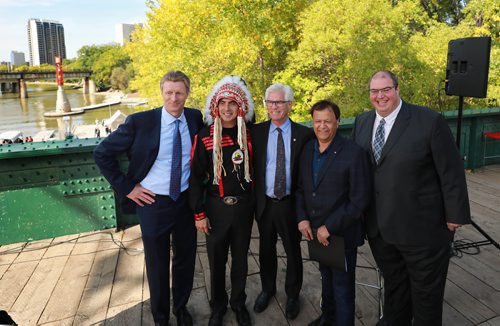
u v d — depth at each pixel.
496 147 5.88
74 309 2.61
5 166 3.41
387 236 2.01
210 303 2.51
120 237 3.68
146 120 2.19
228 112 2.10
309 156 2.15
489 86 10.38
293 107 11.59
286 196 2.33
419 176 1.92
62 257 3.31
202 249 3.46
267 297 2.58
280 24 13.37
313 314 2.52
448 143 1.85
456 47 3.48
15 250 3.45
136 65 23.92
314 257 2.15
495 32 13.32
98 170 3.69
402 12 11.43
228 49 11.59
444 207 1.95
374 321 2.44
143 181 2.24
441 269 2.00
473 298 2.65
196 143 2.20
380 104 1.93
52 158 3.53
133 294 2.78
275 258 2.55
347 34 10.71
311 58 11.23
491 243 3.08
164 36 14.11
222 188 2.21
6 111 60.31
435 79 10.31
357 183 1.99
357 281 2.90
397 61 10.77
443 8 17.72
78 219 3.73
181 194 2.29
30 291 2.81
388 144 1.94
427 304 2.03
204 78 12.34
